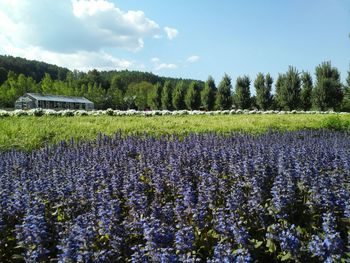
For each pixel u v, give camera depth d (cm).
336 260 588
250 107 8756
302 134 2411
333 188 927
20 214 832
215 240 747
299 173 1040
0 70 16088
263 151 1381
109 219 741
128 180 1034
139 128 2786
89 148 1811
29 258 645
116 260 654
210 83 9188
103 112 4344
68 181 1034
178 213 777
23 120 3105
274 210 806
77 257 586
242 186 1009
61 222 814
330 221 658
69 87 13688
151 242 604
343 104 8475
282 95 8212
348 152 1388
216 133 2403
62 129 2623
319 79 8038
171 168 1237
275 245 715
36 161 1481
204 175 1024
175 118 3825
